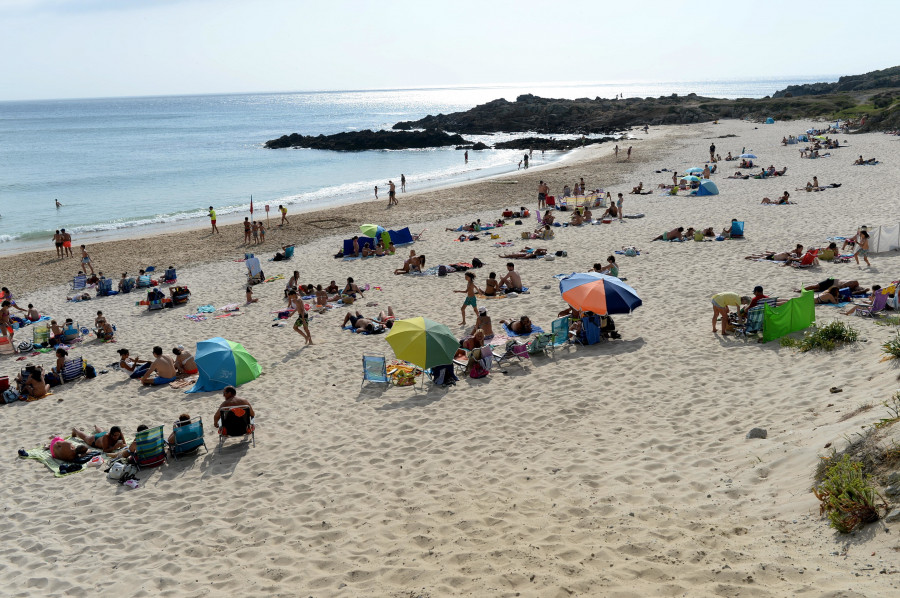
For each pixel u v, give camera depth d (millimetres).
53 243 31047
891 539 4922
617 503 6980
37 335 16562
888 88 110812
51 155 75875
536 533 6559
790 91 141375
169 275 22266
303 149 82562
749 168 40625
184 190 47781
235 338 15742
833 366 10133
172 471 9445
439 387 11648
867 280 15398
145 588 6547
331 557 6699
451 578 5898
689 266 18656
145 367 13664
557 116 101312
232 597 6160
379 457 9219
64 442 10148
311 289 19312
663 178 40844
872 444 6273
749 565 5281
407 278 20375
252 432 10195
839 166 38344
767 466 7203
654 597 5102
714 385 10406
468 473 8383
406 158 69625
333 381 12477
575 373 11602
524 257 21656
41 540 7832
